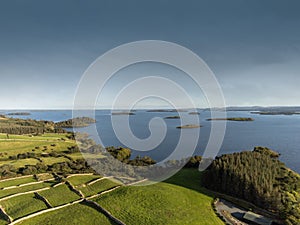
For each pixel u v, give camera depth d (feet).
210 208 160.66
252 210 160.97
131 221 135.03
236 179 180.55
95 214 144.77
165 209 148.56
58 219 139.85
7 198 171.42
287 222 138.51
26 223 136.77
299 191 176.45
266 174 183.42
